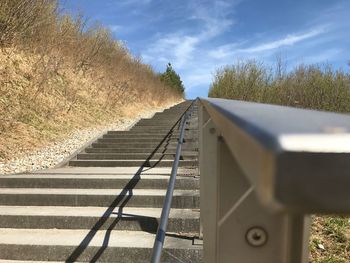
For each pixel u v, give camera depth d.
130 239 4.64
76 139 10.52
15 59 11.92
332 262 4.66
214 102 1.50
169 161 7.98
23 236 4.77
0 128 9.28
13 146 8.85
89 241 4.56
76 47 16.64
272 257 1.38
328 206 0.57
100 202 5.68
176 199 5.46
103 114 14.52
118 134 11.27
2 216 5.13
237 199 1.42
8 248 4.46
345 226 5.38
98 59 18.28
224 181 1.43
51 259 4.42
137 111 18.09
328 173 0.57
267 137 0.59
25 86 11.40
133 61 24.27
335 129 0.62
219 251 1.41
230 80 19.70
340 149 0.57
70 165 8.46
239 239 1.40
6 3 11.88
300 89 17.45
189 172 6.89
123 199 5.66
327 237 5.17
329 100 16.81
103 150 9.49
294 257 1.23
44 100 11.78
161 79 32.91
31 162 8.28
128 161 8.22
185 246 4.35
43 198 5.74
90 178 6.33
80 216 5.08
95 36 18.61
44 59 13.34
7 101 10.35
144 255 4.34
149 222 4.98
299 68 17.86
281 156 0.56
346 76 16.98
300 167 0.56
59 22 15.62
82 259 4.39
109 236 4.76
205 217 1.65
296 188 0.56
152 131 11.92
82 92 14.77
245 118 0.79
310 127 0.63
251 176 0.67
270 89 18.67
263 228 1.39
